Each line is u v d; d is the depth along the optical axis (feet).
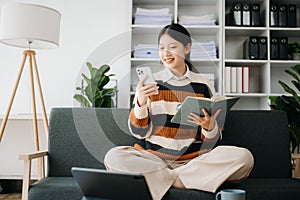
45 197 5.75
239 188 5.72
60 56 10.94
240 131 7.26
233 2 10.99
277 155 7.21
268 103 10.15
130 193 3.97
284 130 7.33
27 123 10.75
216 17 11.02
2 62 10.84
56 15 8.40
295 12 10.51
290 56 10.77
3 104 10.76
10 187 10.69
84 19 11.07
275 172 7.14
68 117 7.15
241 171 5.49
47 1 11.06
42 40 8.14
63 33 11.01
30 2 11.02
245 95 10.23
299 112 8.75
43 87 10.84
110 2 11.14
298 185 5.98
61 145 7.05
